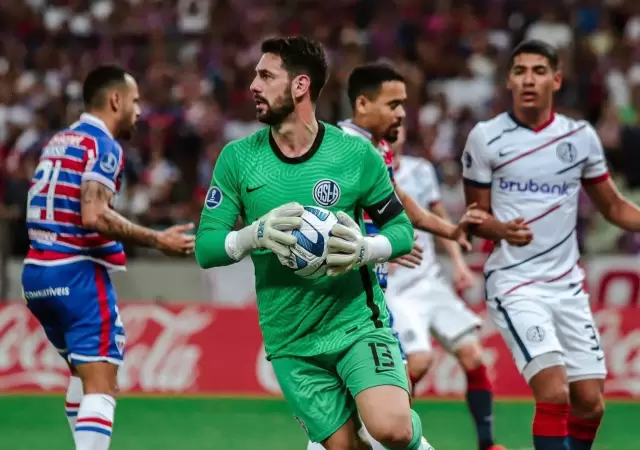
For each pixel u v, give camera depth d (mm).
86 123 15734
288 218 11797
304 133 12414
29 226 15664
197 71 40219
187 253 15352
